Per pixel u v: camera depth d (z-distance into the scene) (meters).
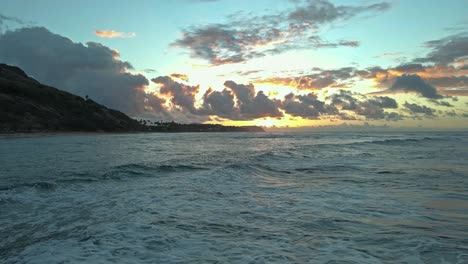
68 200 8.41
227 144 42.81
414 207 7.57
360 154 22.84
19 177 12.54
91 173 13.01
